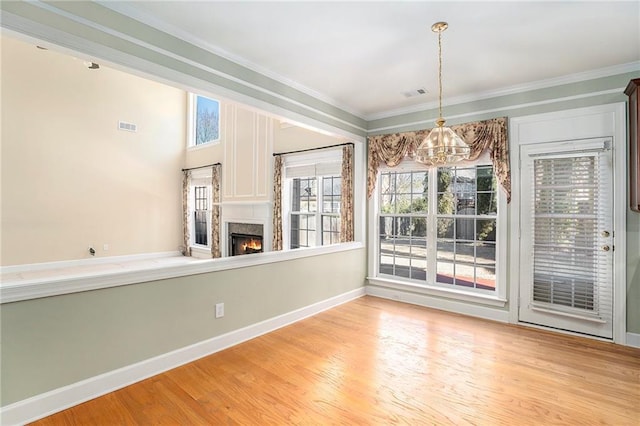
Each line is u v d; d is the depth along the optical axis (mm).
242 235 6598
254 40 2727
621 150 3139
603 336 3238
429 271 4414
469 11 2305
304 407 2180
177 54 2561
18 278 5312
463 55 2984
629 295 3125
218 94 2857
